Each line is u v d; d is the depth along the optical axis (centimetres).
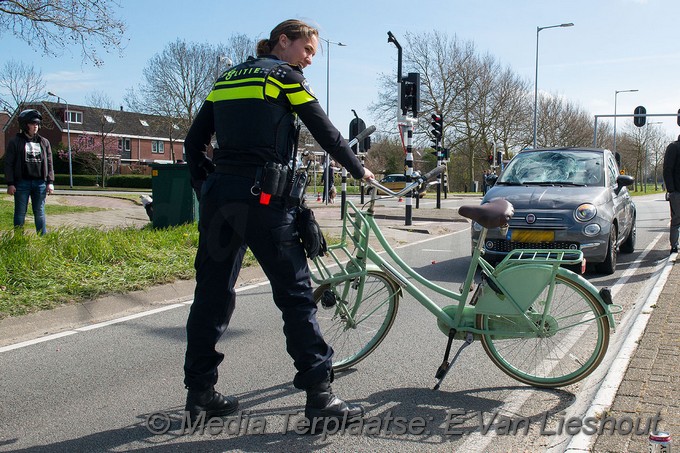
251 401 406
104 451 337
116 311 659
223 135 349
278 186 341
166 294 729
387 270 440
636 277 845
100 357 504
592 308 407
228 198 343
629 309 651
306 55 375
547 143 6669
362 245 441
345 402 374
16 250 732
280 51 372
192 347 366
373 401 405
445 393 419
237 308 681
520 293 411
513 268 413
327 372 360
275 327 600
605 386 386
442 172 408
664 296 644
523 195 859
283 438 351
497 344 427
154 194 1165
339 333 459
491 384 436
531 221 820
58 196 2530
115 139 6825
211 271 358
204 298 361
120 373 466
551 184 911
